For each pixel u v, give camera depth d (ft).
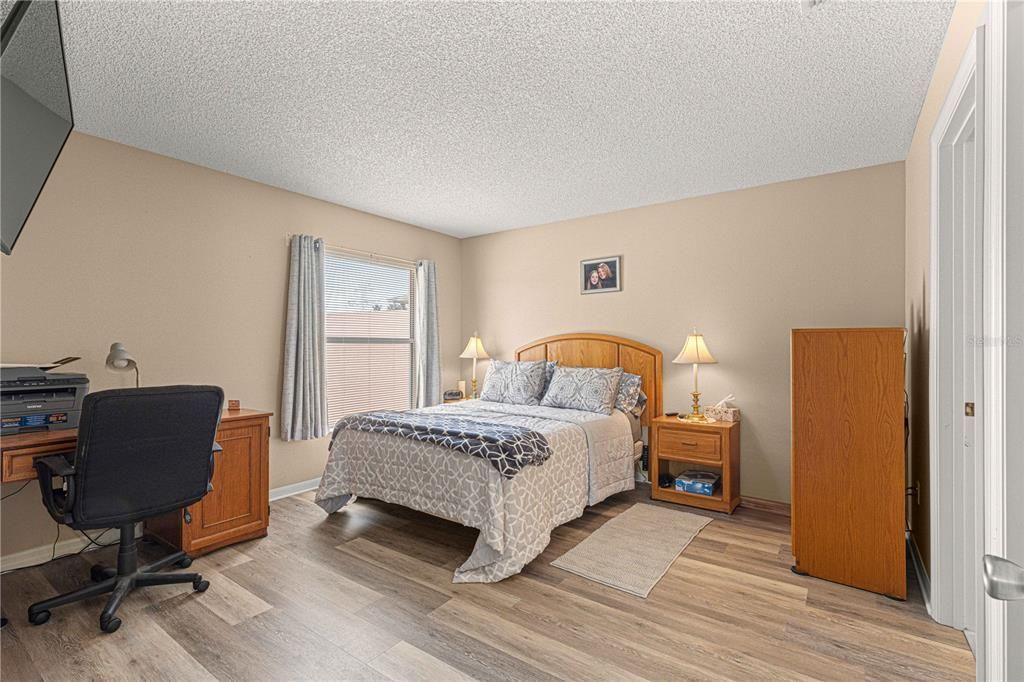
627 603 7.73
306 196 13.61
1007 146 2.59
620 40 6.77
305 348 13.07
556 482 10.09
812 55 7.11
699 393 13.51
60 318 9.40
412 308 16.94
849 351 8.28
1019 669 2.46
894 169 11.18
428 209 14.93
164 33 6.60
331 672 6.11
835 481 8.38
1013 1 2.59
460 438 9.37
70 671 6.08
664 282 14.25
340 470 11.22
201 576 8.44
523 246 17.07
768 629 7.02
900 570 7.84
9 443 7.39
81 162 9.66
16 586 8.28
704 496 12.16
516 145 10.30
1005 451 2.60
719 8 6.11
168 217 10.87
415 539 10.23
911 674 6.06
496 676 6.04
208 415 8.00
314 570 8.82
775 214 12.60
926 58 7.16
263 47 6.93
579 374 13.98
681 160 11.12
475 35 6.66
